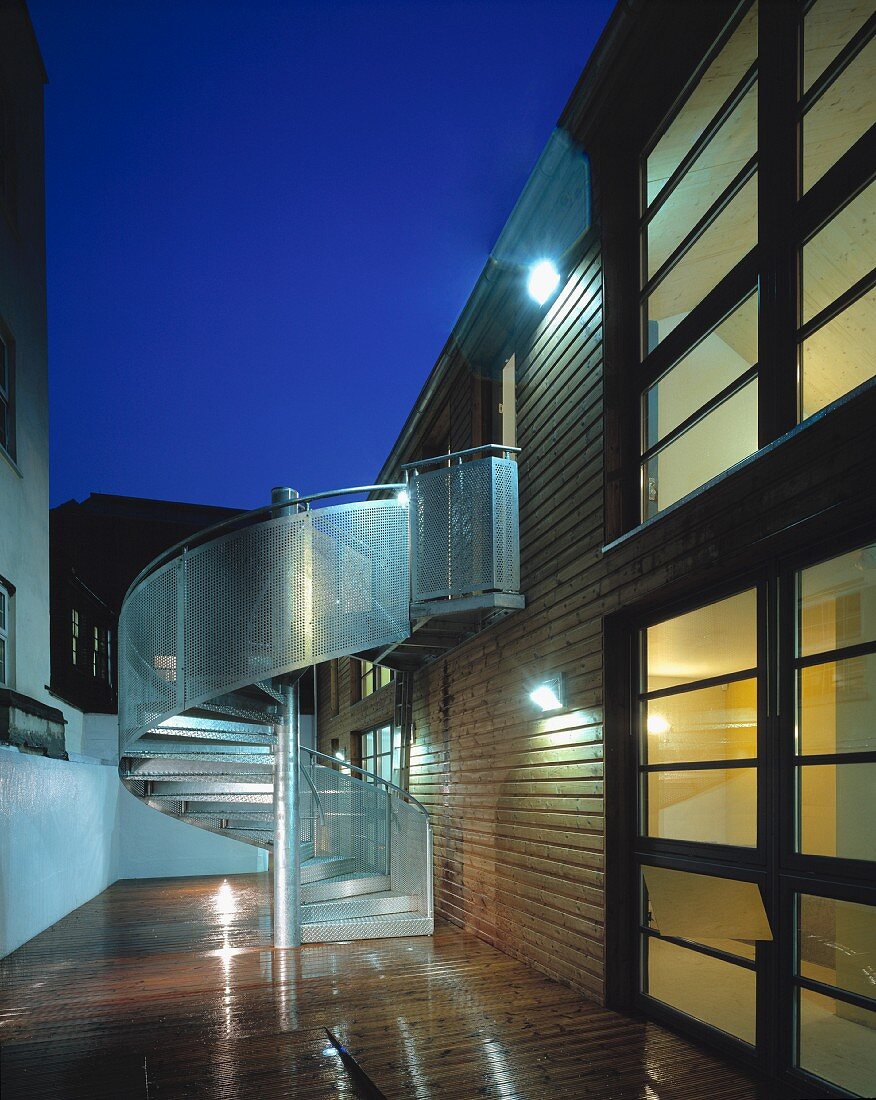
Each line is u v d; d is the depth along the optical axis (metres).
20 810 6.28
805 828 3.28
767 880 3.42
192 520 16.31
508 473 5.94
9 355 8.44
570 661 5.05
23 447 8.66
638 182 5.04
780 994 3.29
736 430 4.13
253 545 5.77
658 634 4.42
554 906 5.02
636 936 4.34
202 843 11.23
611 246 5.03
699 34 4.39
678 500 4.20
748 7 4.04
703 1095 3.20
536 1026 4.05
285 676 6.16
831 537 3.20
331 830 7.68
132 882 10.24
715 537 3.71
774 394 3.62
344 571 5.89
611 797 4.48
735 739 3.77
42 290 9.70
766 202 3.78
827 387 3.49
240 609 5.72
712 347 4.33
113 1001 4.57
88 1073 3.53
